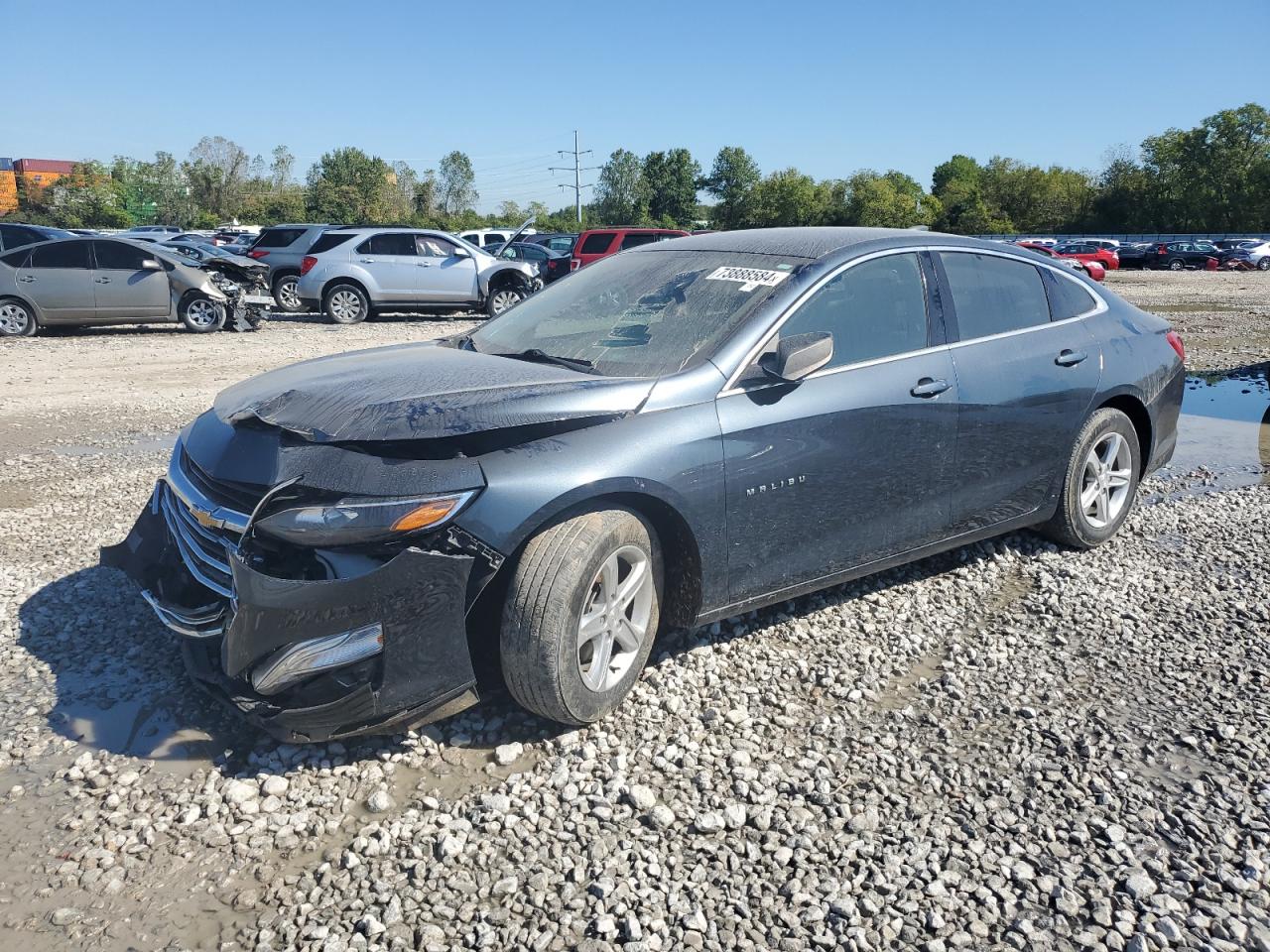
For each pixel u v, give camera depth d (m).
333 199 96.75
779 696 3.53
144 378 10.88
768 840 2.74
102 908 2.47
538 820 2.82
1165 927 2.41
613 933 2.39
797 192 96.50
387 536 2.86
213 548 3.20
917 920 2.46
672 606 3.62
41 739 3.22
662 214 114.19
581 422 3.21
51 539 5.13
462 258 17.91
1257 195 77.81
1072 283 4.94
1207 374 11.13
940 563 4.83
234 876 2.60
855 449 3.80
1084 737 3.27
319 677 2.89
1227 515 5.66
